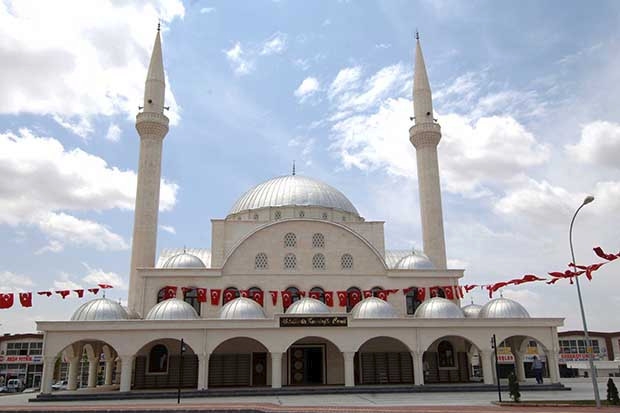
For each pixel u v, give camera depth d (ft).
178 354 150.61
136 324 132.67
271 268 161.58
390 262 194.08
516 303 149.28
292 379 151.33
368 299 148.05
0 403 121.90
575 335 303.89
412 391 132.16
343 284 162.81
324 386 141.38
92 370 159.33
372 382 153.69
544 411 90.43
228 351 152.15
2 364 285.23
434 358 158.81
